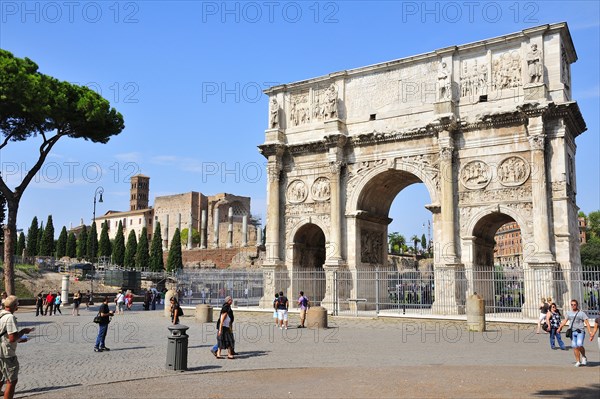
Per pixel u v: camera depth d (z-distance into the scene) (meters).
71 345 28.94
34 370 21.17
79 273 101.44
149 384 18.31
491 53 45.53
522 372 19.75
